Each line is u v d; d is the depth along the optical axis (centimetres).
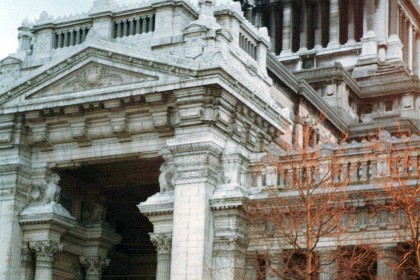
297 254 4528
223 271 4484
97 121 4934
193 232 4516
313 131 7194
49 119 5022
